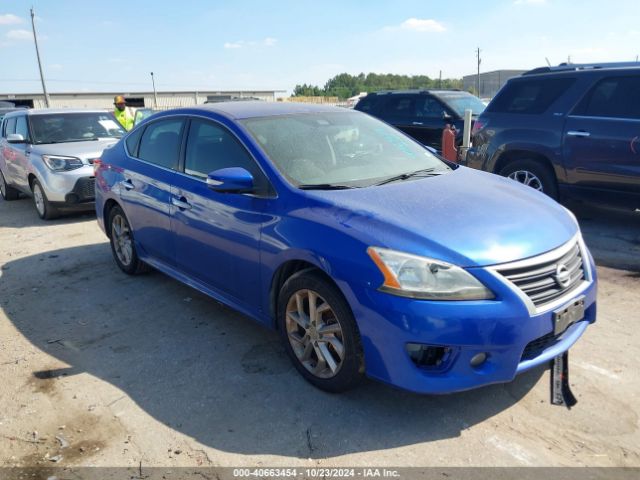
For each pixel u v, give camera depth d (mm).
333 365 3180
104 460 2811
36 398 3410
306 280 3193
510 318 2734
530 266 2871
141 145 5121
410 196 3357
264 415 3123
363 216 3074
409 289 2754
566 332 3156
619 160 6113
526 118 6938
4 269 6070
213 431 3006
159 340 4141
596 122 6270
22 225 8312
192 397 3342
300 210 3311
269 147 3775
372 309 2828
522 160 7027
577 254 3252
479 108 11414
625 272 5156
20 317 4719
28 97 59719
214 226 3920
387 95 12234
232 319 4465
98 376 3652
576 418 2980
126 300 4977
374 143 4266
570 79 6609
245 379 3516
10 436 3035
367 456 2754
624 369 3439
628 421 2938
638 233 6395
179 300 4918
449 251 2803
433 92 11523
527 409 3074
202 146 4250
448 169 4215
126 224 5418
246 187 3512
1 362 3898
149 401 3322
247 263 3670
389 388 3330
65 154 8195
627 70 6168
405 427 2967
